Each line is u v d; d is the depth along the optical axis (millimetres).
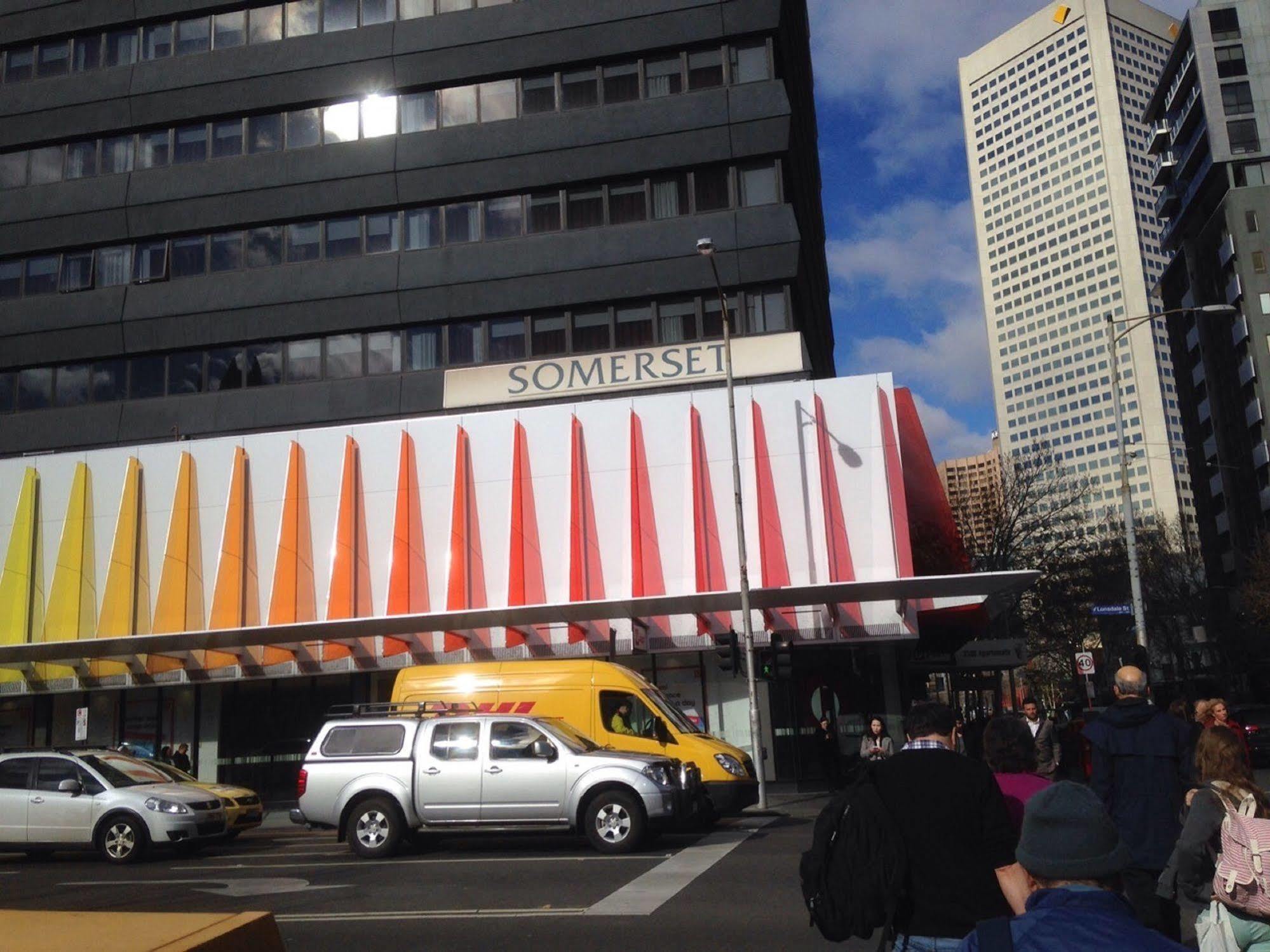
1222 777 5176
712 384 32250
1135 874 6160
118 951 2504
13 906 11773
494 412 30172
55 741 31047
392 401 34062
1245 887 4742
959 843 4199
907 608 27156
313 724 29891
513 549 28984
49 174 38719
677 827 15305
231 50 37625
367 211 36062
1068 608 50156
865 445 28391
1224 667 62250
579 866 13516
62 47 39500
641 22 34938
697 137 34062
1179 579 61938
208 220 36781
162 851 18281
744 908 10172
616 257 33750
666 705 19031
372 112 36562
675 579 28391
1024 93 196500
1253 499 78438
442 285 34562
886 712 29547
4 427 36656
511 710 18984
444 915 10422
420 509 29938
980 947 2580
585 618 26578
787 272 32875
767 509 28375
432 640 28453
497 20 35906
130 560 31000
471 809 15094
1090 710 11641
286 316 35531
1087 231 184250
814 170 49219
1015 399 192125
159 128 38188
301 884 12914
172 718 30500
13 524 32156
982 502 45812
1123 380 176250
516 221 35062
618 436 29438
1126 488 27750
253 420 34875
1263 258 78562
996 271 198250
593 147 34594
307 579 30109
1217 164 82500
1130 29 188500
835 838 4262
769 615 27312
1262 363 76875
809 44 48344
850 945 8492
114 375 36969
